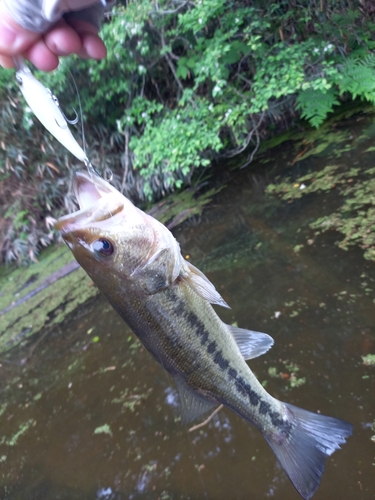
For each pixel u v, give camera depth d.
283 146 0.93
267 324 0.52
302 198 0.72
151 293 0.25
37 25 0.20
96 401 0.56
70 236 0.24
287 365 0.46
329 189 0.70
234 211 0.80
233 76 0.98
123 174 1.09
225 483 0.40
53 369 0.66
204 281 0.26
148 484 0.43
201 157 1.00
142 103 0.97
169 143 0.91
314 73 0.93
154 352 0.26
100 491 0.45
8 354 0.75
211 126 0.91
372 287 0.49
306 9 0.94
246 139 0.94
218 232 0.77
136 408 0.52
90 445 0.50
